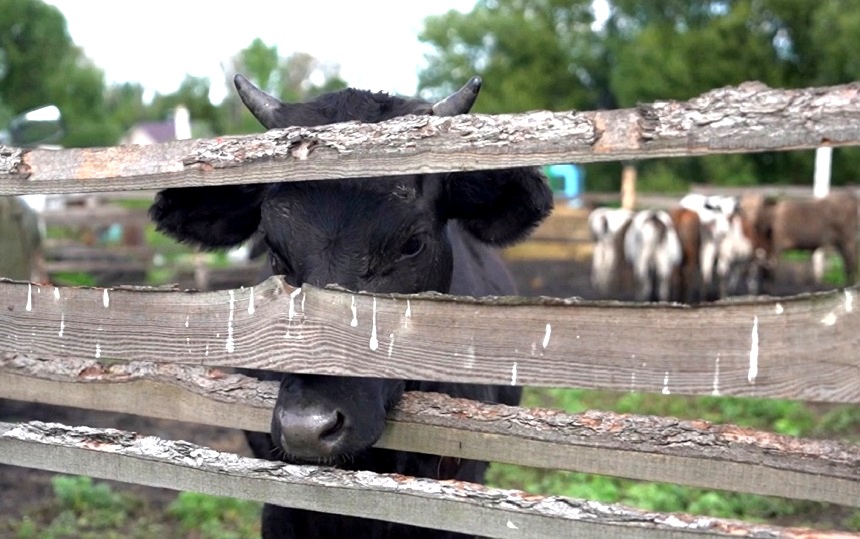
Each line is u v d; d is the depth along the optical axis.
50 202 20.34
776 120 1.98
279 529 3.53
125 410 2.99
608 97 43.75
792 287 17.88
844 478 2.20
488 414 2.61
